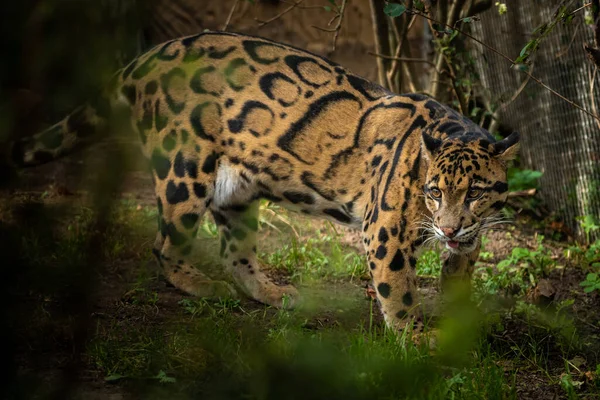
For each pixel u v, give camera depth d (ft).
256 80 32.12
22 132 7.60
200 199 32.78
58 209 9.72
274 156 31.99
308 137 31.55
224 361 23.67
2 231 8.84
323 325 30.83
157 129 32.81
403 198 29.01
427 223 28.96
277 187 32.63
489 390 23.90
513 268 39.83
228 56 32.58
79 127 32.60
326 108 31.53
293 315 30.66
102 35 7.42
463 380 23.88
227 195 33.35
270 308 33.24
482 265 40.60
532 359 28.04
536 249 43.34
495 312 32.42
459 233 27.30
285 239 42.68
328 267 38.32
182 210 32.78
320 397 11.80
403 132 30.32
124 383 23.40
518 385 26.05
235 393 21.68
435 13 45.93
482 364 26.45
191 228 32.99
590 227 43.52
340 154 31.30
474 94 49.01
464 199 27.45
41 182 42.63
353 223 32.40
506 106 49.70
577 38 43.93
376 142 30.89
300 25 69.67
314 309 31.27
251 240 34.58
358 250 41.68
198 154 32.45
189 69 31.86
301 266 38.93
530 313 31.99
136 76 33.09
